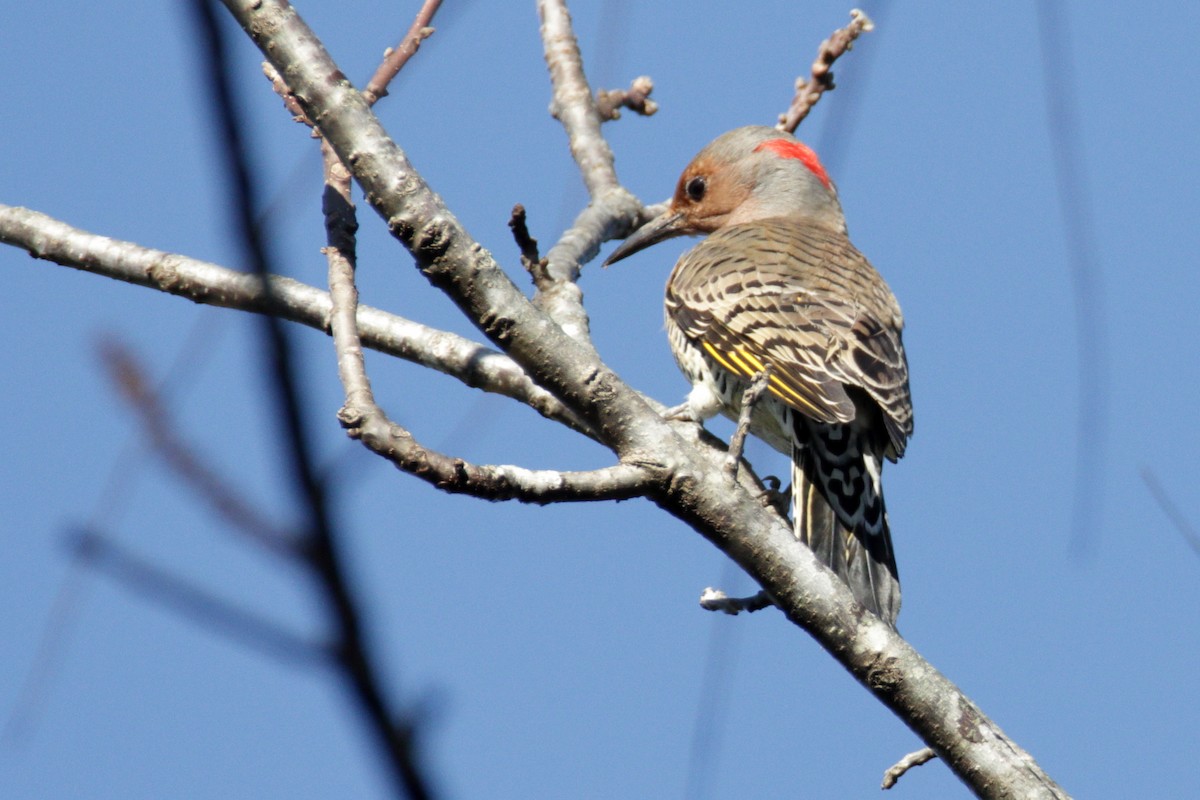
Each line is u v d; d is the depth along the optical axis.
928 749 7.86
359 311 9.84
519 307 7.39
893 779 7.87
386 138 7.31
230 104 2.70
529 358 7.46
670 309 12.38
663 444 7.52
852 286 11.80
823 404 10.30
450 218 7.34
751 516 7.62
